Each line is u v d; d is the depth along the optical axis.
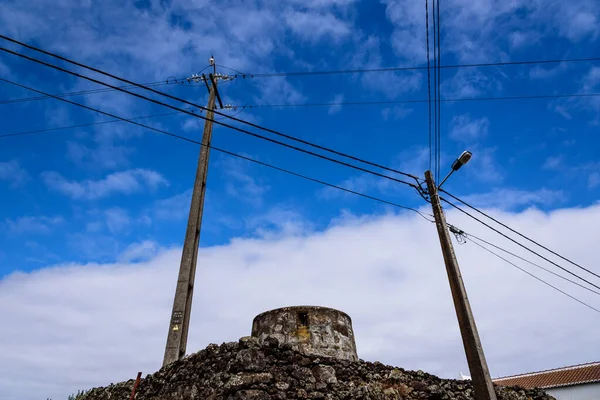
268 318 11.20
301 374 8.45
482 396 7.82
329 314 11.20
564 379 27.03
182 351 11.12
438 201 10.44
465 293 8.96
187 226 12.88
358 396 8.70
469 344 8.36
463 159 10.49
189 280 11.98
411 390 9.59
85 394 12.19
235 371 8.00
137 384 9.96
